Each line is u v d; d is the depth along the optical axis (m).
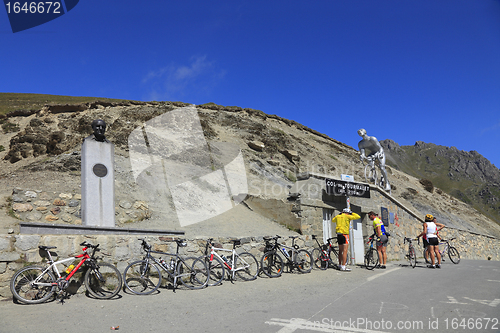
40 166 17.27
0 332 4.14
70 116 31.44
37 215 10.44
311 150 36.03
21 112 34.84
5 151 26.36
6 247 5.65
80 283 6.03
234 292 6.66
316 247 10.80
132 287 6.42
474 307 5.36
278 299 6.07
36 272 5.62
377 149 15.59
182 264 7.05
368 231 13.13
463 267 11.14
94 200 8.67
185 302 5.82
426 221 11.38
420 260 14.66
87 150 8.75
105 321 4.69
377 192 14.37
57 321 4.62
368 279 8.26
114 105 34.47
